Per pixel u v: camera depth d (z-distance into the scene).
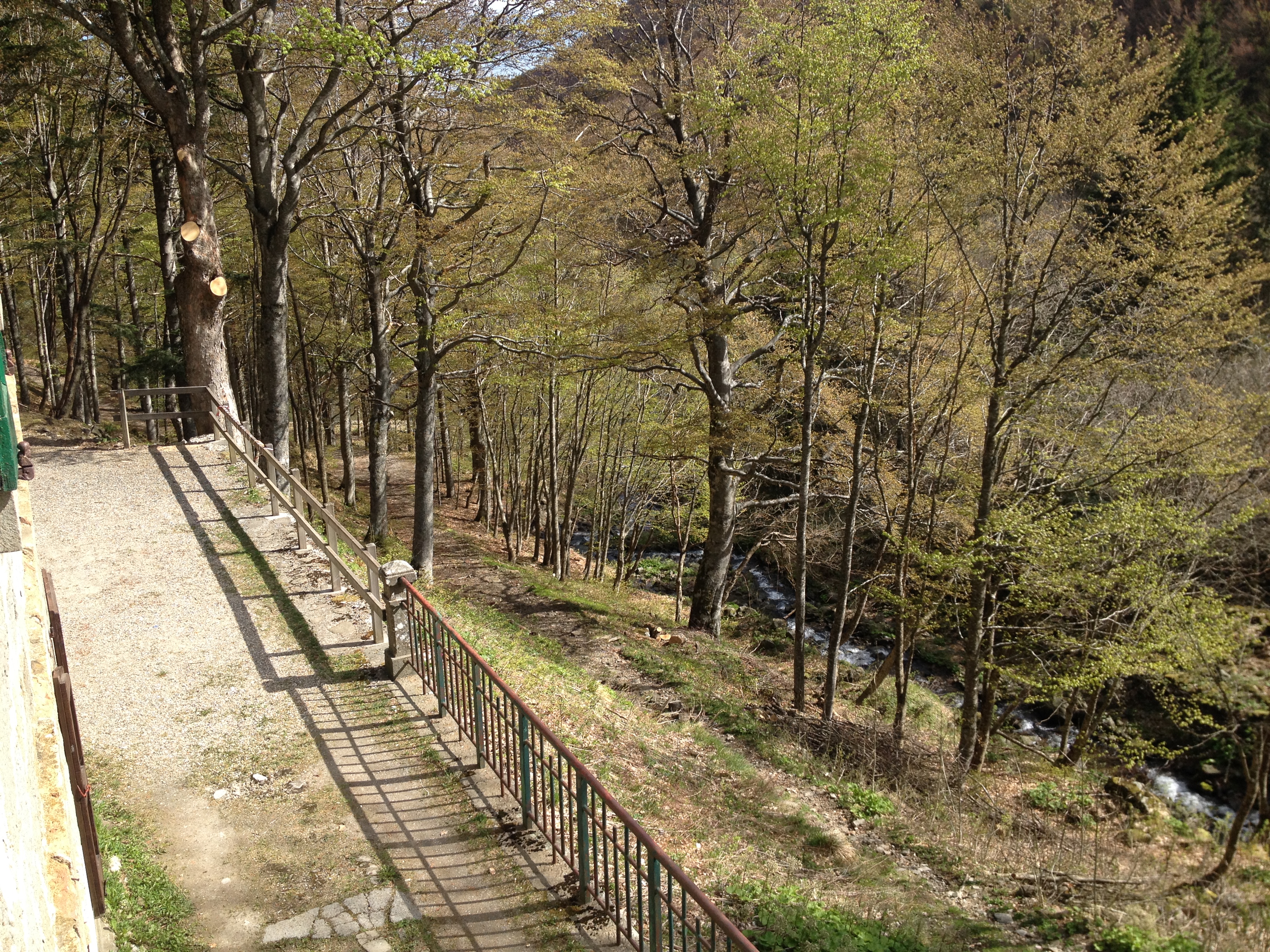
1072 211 14.03
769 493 28.14
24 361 33.69
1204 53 27.36
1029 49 13.60
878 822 10.89
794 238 15.00
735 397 20.12
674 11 17.45
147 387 22.89
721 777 10.25
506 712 6.96
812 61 11.95
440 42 15.78
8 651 2.73
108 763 7.23
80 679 8.46
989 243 15.09
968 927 8.23
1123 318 14.14
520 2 15.34
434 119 16.94
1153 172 13.48
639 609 22.75
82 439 16.16
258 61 14.57
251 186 19.36
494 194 16.11
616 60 18.14
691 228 18.45
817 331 14.83
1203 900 10.44
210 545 11.50
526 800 6.74
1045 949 8.16
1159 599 13.69
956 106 14.08
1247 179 14.33
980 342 16.05
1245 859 12.59
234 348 35.47
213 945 5.47
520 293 21.06
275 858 6.28
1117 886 10.01
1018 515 14.20
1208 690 14.20
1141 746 16.00
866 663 22.56
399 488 35.34
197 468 14.34
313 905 5.86
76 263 23.83
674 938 5.41
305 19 12.86
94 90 20.06
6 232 22.05
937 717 19.14
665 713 13.38
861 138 12.80
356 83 16.50
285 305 15.64
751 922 7.04
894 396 19.70
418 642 8.57
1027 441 18.84
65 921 2.80
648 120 18.47
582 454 25.94
